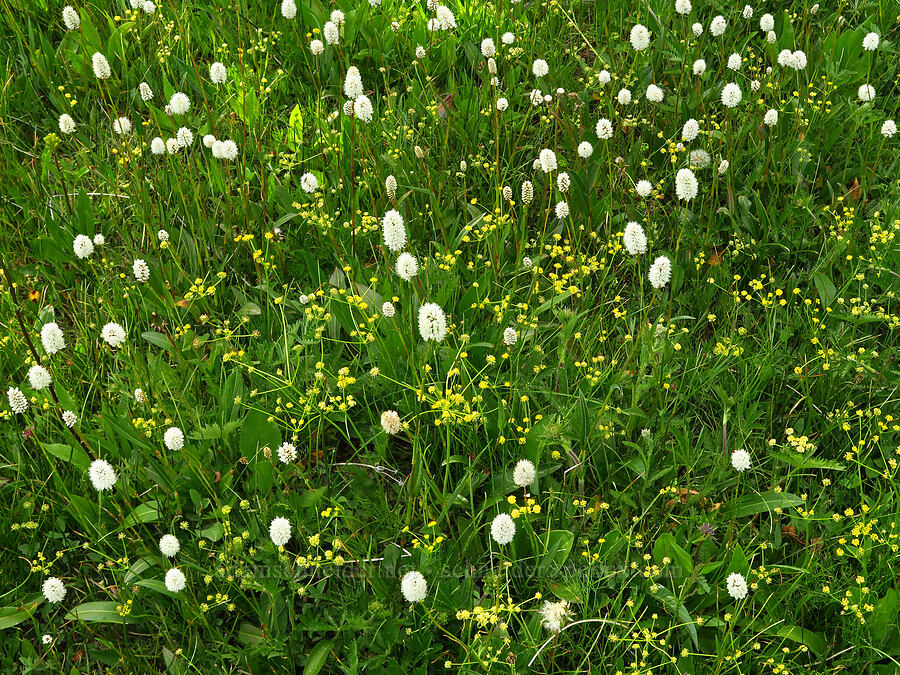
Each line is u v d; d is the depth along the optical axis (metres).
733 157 1.41
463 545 1.06
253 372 1.18
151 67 1.60
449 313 1.25
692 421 1.19
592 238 1.35
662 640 0.97
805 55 1.52
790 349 1.24
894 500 1.09
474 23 1.65
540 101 1.44
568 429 1.09
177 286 1.31
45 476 1.14
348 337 1.24
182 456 1.11
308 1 1.62
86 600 1.07
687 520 1.07
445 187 1.42
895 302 1.27
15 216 1.40
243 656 0.99
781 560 1.08
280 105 1.56
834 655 0.98
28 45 1.62
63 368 1.21
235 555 1.02
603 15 1.68
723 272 1.30
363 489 1.10
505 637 0.94
